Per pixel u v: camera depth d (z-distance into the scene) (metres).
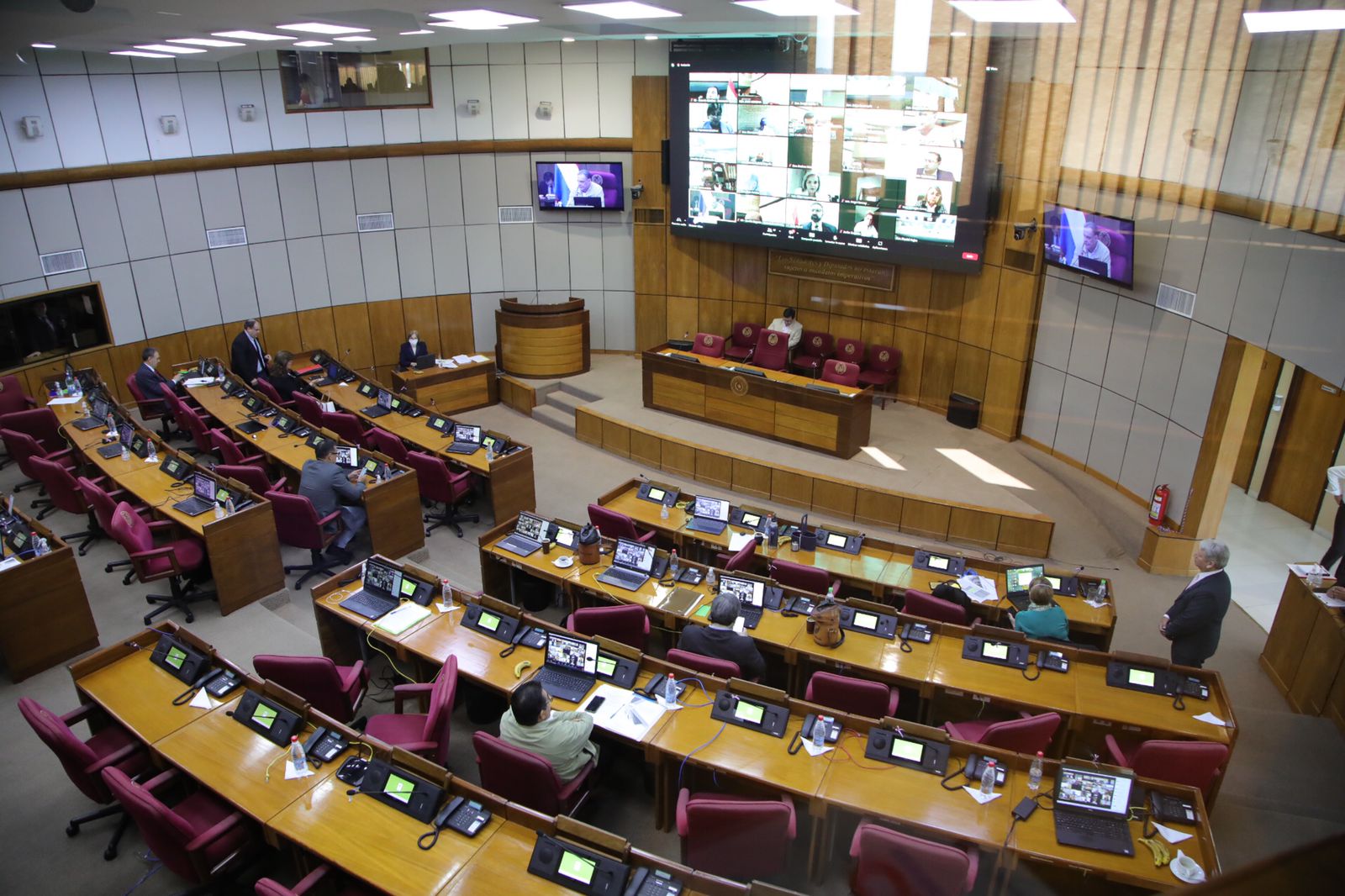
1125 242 8.26
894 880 4.05
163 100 11.68
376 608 6.36
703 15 3.23
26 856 5.20
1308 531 7.96
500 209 14.42
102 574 8.25
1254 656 7.39
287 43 7.47
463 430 10.09
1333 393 7.61
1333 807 4.86
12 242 10.72
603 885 3.85
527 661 5.70
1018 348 10.60
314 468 8.23
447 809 4.34
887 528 9.69
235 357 11.90
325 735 4.86
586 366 14.26
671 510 8.23
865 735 4.95
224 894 4.87
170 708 5.23
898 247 8.16
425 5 4.30
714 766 4.75
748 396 11.50
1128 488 9.36
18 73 10.27
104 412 9.90
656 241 14.20
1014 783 4.54
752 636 6.14
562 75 13.66
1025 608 6.66
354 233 13.74
